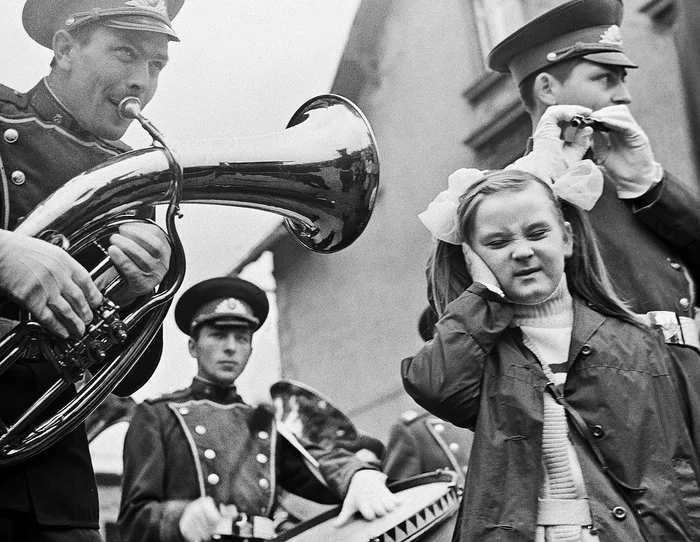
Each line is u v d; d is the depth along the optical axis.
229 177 2.56
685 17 2.59
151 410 3.82
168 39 2.82
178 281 2.45
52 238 2.31
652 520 2.38
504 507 2.39
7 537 2.35
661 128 4.32
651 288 3.04
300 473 3.85
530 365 2.53
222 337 3.95
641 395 2.50
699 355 3.00
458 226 2.67
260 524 3.72
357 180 2.73
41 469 2.40
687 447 2.49
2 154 2.57
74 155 2.66
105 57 2.71
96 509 2.52
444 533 3.32
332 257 4.64
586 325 2.59
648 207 3.08
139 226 2.38
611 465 2.44
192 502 3.66
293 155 2.65
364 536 3.26
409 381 2.55
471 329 2.54
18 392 2.42
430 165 4.62
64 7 2.73
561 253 2.60
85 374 2.55
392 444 4.11
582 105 3.46
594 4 3.48
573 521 2.39
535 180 2.67
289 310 4.61
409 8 4.80
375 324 4.59
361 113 2.78
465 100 4.55
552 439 2.47
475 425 2.52
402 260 4.60
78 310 2.23
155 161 2.44
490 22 4.50
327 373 4.59
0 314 2.40
